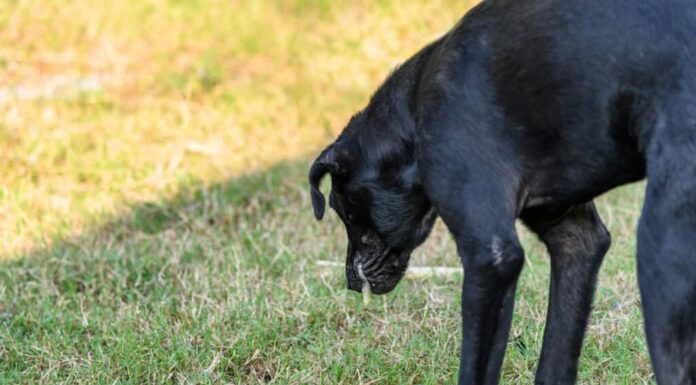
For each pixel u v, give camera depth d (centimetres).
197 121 1730
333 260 1307
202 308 1185
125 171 1574
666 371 778
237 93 1819
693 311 773
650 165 787
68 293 1255
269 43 1994
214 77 1850
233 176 1565
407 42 1995
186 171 1580
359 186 942
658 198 779
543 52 820
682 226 771
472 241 833
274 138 1689
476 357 843
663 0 800
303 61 1936
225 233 1415
